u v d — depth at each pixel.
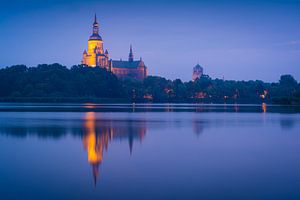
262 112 159.75
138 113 153.00
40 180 39.22
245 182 38.47
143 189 36.28
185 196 34.28
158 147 59.41
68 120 111.12
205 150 56.47
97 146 60.19
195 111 172.12
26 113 147.12
